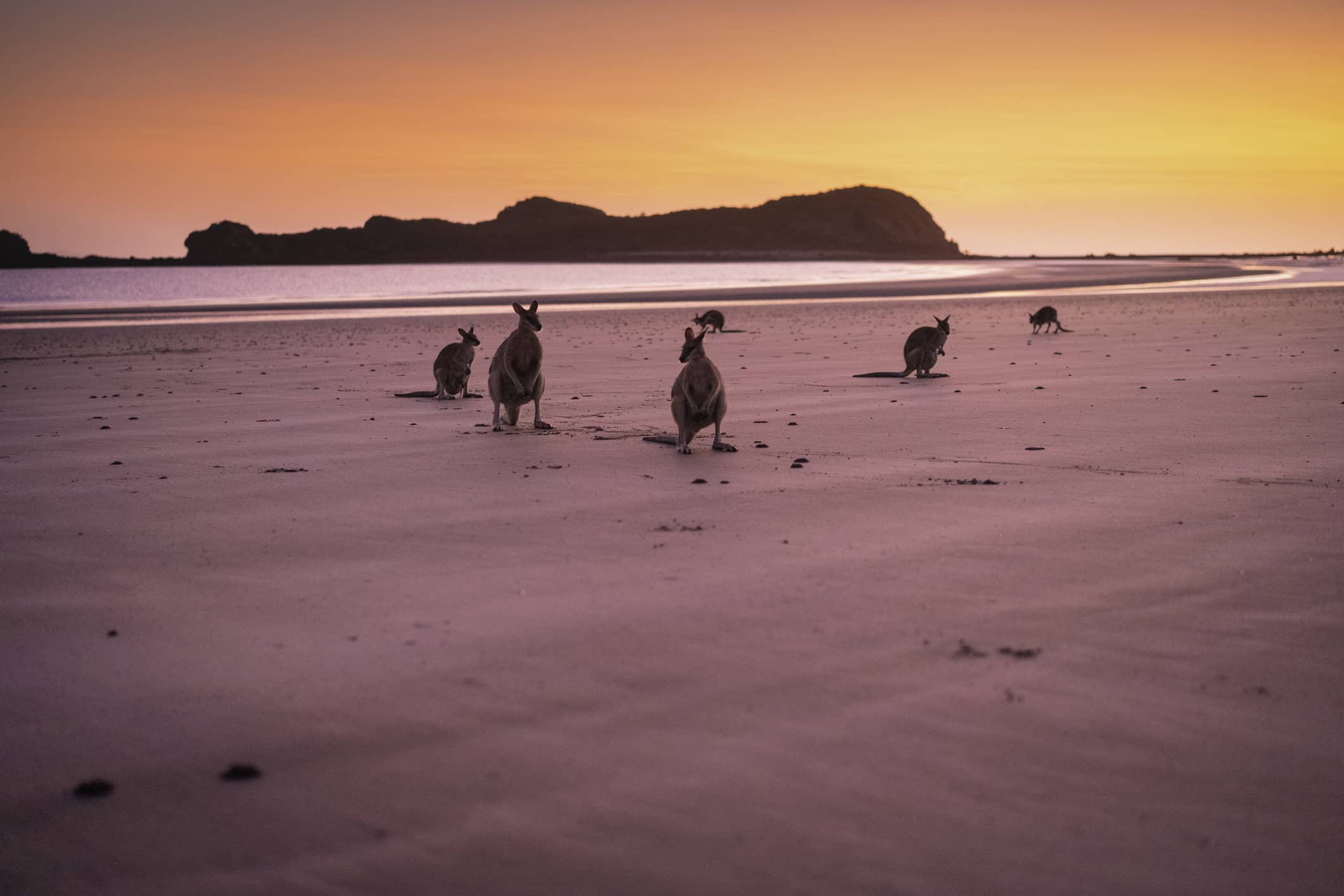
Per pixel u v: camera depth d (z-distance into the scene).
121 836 4.04
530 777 4.36
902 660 5.51
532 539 8.16
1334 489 9.47
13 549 8.10
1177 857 3.76
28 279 155.75
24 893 3.70
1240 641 5.74
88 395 18.80
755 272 154.00
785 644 5.75
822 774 4.32
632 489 9.98
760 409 15.46
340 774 4.44
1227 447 11.73
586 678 5.34
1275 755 4.48
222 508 9.44
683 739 4.65
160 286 118.19
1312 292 54.22
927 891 3.57
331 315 50.12
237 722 4.96
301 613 6.48
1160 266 140.38
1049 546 7.66
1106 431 13.02
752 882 3.62
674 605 6.47
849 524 8.45
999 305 50.97
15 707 5.18
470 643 5.88
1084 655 5.55
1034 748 4.53
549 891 3.61
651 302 58.75
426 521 8.81
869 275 117.56
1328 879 3.64
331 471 11.14
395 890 3.64
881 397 16.58
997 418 14.27
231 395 18.45
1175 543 7.71
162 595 6.90
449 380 17.53
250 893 3.66
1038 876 3.65
